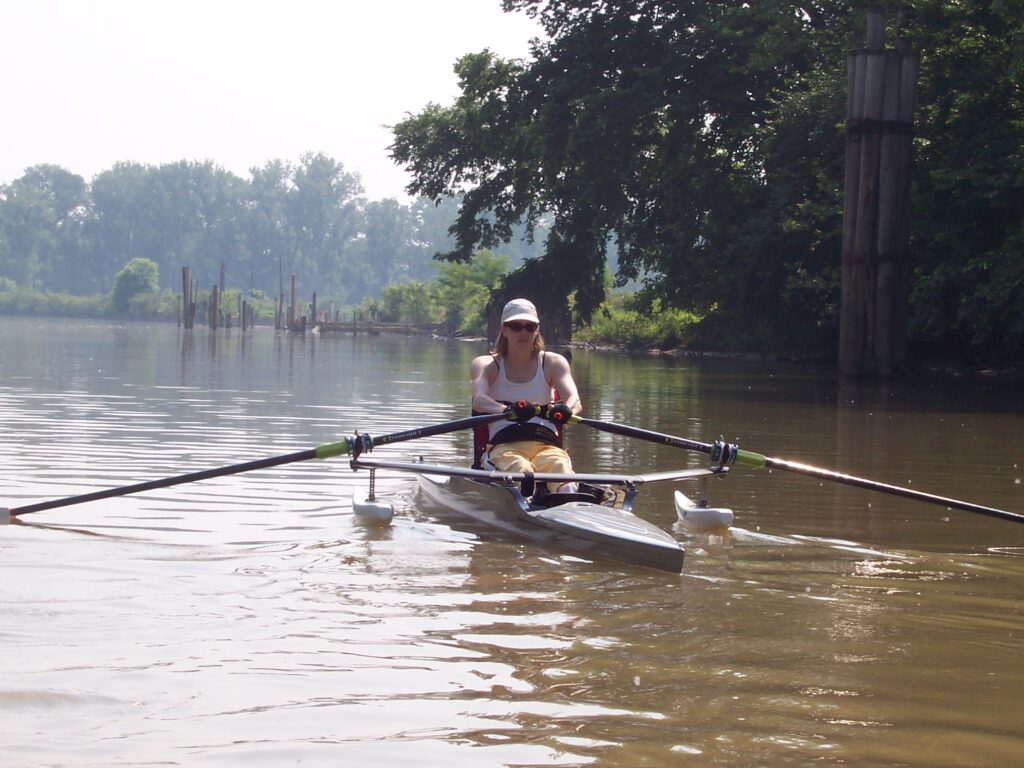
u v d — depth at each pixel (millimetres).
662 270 42719
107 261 172500
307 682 4266
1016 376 26375
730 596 5707
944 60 26703
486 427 8211
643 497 8859
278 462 7746
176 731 3771
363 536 7102
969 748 3725
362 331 79312
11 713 3891
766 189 36406
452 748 3668
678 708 4051
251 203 179000
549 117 35500
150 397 17500
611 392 21125
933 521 7906
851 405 18156
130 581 5781
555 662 4555
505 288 46531
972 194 24953
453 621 5141
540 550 6785
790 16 32250
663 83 34812
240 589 5668
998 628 5176
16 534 7012
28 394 17578
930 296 26484
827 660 4645
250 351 38062
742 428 14445
